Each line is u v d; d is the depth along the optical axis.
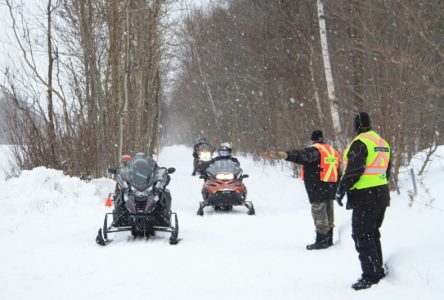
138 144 28.91
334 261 9.96
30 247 11.42
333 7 23.92
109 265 9.71
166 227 12.27
